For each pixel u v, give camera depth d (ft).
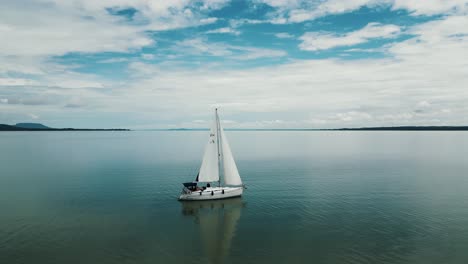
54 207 171.32
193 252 118.83
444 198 188.85
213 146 197.16
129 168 304.09
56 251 118.83
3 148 578.66
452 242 125.90
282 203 179.32
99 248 121.60
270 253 117.80
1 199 186.80
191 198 184.24
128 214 161.07
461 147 594.24
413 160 370.53
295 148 578.25
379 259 112.78
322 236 132.26
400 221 148.87
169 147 615.98
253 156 422.41
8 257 113.80
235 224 147.02
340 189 212.23
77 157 408.67
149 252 118.73
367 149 548.31
